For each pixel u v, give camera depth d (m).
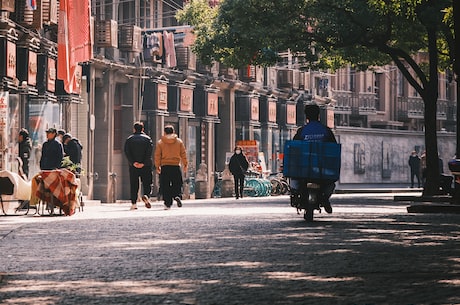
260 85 104.50
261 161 91.25
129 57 78.88
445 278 16.25
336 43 64.88
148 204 47.19
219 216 35.78
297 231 27.58
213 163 94.19
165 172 46.59
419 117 138.75
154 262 19.11
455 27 39.62
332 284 15.51
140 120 81.06
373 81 129.88
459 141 44.66
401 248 22.11
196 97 92.38
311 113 32.88
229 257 19.97
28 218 37.78
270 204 53.06
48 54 62.59
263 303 13.49
